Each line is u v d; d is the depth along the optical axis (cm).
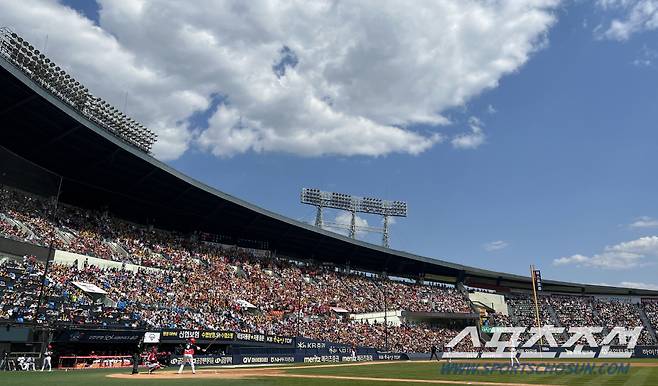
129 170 5594
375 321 7400
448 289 9931
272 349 5000
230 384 2255
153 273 5528
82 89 4909
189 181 5953
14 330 3369
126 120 5553
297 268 8056
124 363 4109
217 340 4656
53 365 3703
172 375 2967
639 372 3512
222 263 6812
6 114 4428
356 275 8925
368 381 2602
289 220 7419
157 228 6975
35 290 3938
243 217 7150
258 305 6266
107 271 4984
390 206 10500
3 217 4497
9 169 4934
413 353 6575
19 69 4144
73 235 5250
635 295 10962
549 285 10806
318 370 3747
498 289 10656
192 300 5397
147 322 4416
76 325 3788
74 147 5053
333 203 9975
